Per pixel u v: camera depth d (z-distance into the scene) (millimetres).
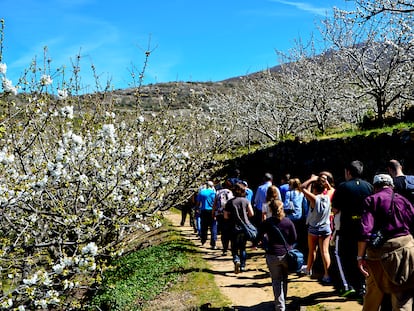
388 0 12055
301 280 7801
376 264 4695
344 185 6078
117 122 10883
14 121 7125
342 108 18422
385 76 15148
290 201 9117
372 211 4719
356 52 15484
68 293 8000
